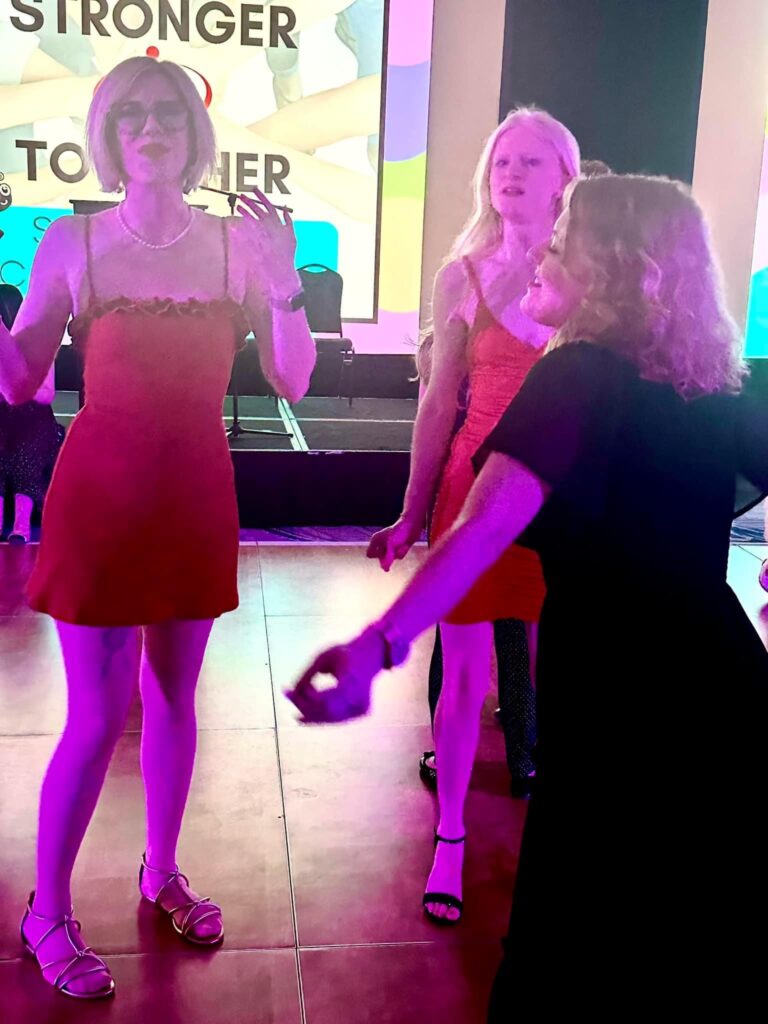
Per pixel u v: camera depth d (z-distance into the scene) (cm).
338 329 714
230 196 200
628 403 130
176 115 186
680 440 131
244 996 209
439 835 245
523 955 133
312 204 705
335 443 687
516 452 124
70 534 193
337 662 116
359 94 690
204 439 198
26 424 550
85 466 192
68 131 690
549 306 139
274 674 380
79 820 207
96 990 205
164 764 222
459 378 236
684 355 132
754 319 709
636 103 581
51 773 205
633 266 133
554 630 133
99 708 201
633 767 126
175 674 214
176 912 228
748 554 559
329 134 695
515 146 224
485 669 239
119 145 187
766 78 606
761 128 613
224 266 196
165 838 230
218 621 435
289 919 235
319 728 335
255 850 262
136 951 221
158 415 192
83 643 197
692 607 129
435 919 236
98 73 679
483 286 229
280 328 205
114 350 190
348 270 720
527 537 131
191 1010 204
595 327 132
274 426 743
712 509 134
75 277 190
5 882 244
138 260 190
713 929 125
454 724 239
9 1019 199
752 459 138
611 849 127
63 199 700
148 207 190
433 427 238
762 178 680
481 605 230
